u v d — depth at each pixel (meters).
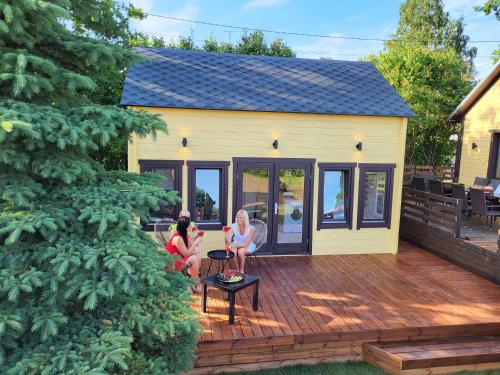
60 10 2.90
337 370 4.99
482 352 5.05
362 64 10.53
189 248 6.05
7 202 3.23
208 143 7.90
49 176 3.26
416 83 15.96
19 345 3.04
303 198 8.49
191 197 7.95
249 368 4.96
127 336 3.02
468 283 7.11
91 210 3.04
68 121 3.12
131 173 4.06
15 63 2.98
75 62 3.74
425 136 17.06
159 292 3.60
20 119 2.80
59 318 2.84
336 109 8.22
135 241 3.23
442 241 8.68
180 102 7.60
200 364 4.86
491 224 9.52
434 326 5.38
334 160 8.49
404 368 4.77
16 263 2.88
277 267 7.79
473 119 11.58
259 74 9.18
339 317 5.58
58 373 2.74
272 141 8.15
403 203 10.44
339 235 8.75
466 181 11.88
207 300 6.07
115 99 11.09
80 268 2.96
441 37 27.64
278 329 5.15
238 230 7.05
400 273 7.61
